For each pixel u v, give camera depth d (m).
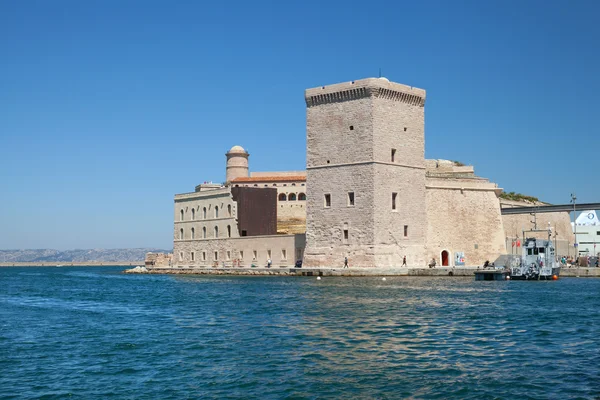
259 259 100.88
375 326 36.56
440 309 44.22
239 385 23.97
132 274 127.31
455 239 91.56
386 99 86.25
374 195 84.06
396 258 85.81
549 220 109.06
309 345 31.06
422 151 90.75
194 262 116.00
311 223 90.12
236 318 41.28
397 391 23.02
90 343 32.88
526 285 65.69
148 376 25.55
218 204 110.25
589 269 79.69
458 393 22.70
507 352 29.20
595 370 25.64
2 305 54.44
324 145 89.31
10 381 25.05
